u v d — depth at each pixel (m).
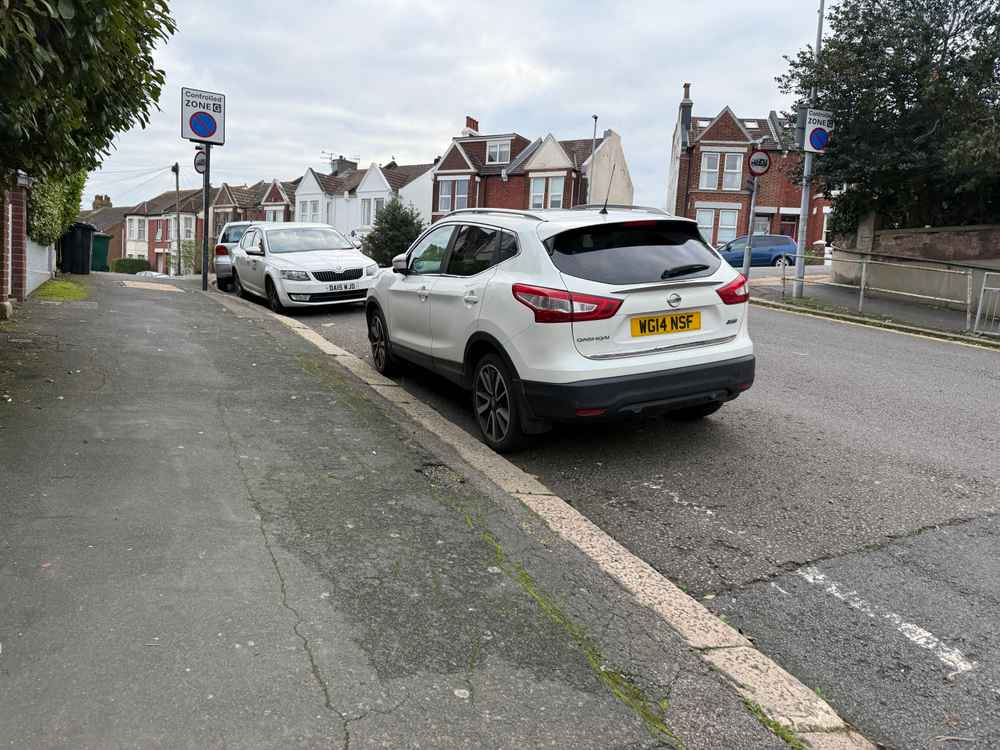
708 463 5.38
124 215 71.19
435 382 7.77
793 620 3.41
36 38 4.21
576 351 4.90
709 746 2.52
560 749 2.43
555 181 43.50
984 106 15.39
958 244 16.02
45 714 2.36
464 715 2.54
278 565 3.43
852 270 18.45
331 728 2.42
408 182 49.06
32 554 3.32
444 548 3.78
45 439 4.75
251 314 11.61
